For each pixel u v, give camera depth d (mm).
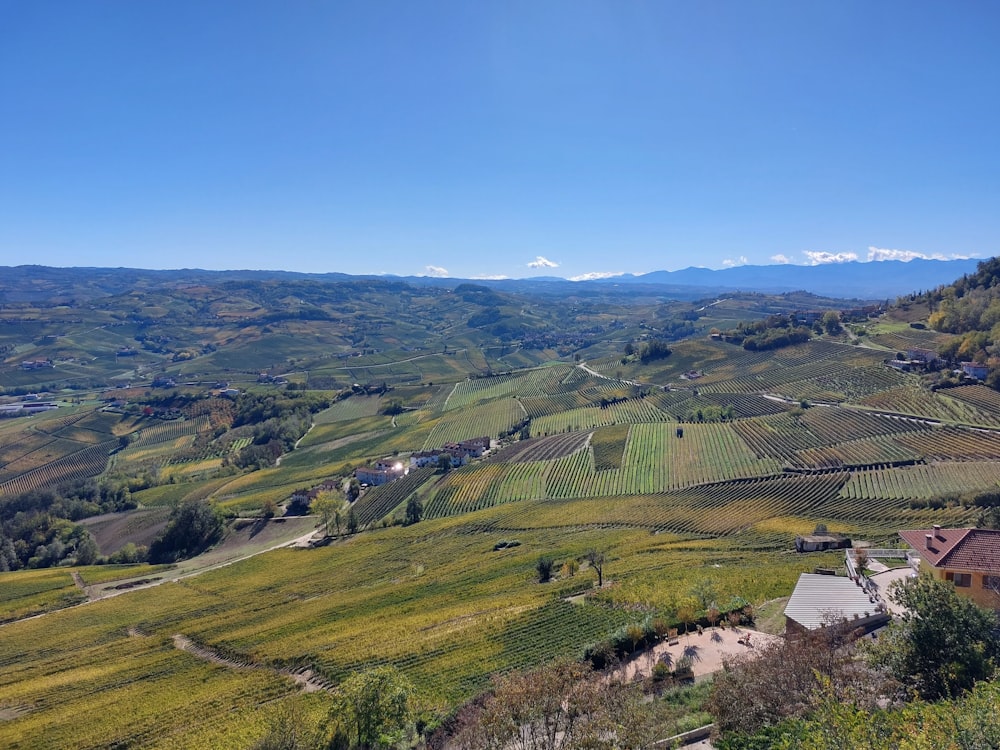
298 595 103062
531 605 72750
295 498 160125
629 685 40875
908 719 21203
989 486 105312
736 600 53750
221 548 143000
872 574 57094
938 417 142250
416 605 84688
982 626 29172
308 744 43688
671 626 50219
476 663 57812
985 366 155250
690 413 184625
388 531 135250
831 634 33844
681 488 134000
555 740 26297
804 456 137375
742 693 27062
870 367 187125
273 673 68625
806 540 85562
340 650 69688
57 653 91562
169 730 58562
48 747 59250
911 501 105688
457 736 38219
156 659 80875
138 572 129750
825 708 22422
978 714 19531
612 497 135125
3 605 114375
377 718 42250
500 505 142000
